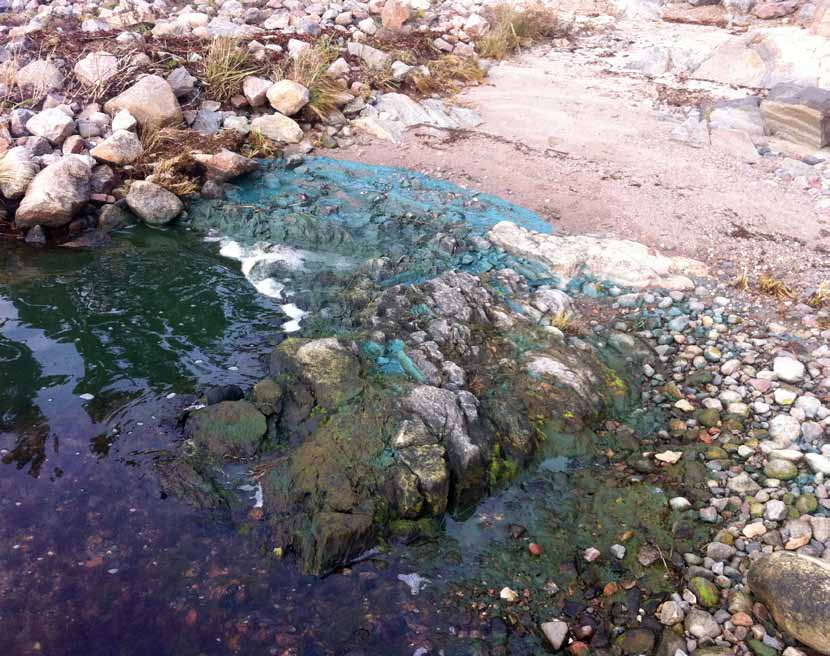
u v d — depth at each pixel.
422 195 6.98
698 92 9.30
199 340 5.03
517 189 7.14
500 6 11.59
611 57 10.73
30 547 3.54
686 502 3.95
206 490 3.87
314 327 5.16
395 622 3.30
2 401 4.42
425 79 9.27
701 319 5.38
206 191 6.89
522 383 4.61
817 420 4.48
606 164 7.62
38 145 6.76
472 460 4.01
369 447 3.96
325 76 8.72
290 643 3.19
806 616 3.13
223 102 8.16
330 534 3.50
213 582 3.43
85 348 4.91
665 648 3.21
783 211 6.72
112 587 3.38
